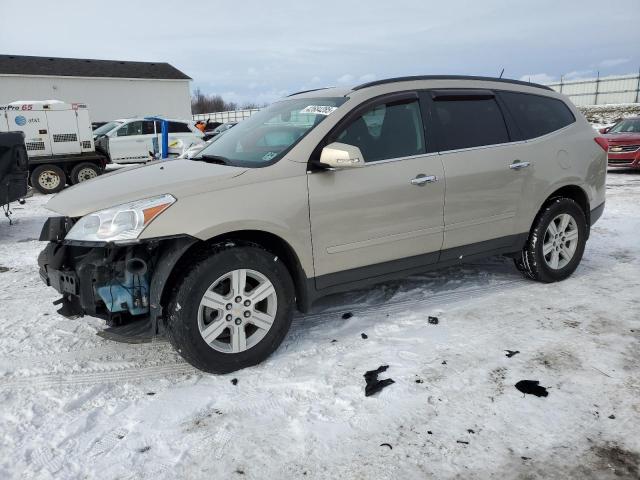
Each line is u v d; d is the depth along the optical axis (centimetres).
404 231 368
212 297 301
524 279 473
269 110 426
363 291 448
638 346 338
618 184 1095
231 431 260
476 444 246
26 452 246
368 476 227
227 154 373
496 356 329
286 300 328
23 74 3528
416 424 262
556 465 231
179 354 314
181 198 298
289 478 227
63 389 302
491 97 424
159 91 4075
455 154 388
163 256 297
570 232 462
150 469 234
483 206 403
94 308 300
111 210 293
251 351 318
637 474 225
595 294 432
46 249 328
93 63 3994
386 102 371
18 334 381
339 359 329
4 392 300
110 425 267
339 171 340
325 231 336
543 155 434
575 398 281
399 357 330
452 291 444
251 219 308
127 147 1612
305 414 272
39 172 1269
